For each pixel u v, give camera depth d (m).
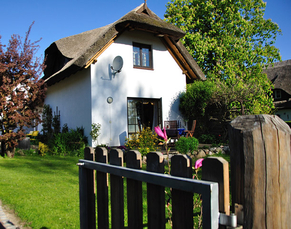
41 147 8.75
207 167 0.99
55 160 7.64
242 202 0.90
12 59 7.53
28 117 7.83
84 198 2.04
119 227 1.60
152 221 1.33
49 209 3.42
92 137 8.95
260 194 0.88
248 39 17.84
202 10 17.42
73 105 10.66
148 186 1.36
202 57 16.41
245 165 0.90
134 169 1.41
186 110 10.93
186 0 17.84
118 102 9.70
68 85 11.18
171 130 9.17
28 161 7.38
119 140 9.58
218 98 10.23
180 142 8.12
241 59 16.98
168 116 10.94
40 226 2.90
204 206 0.93
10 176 5.33
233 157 0.94
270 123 0.90
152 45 10.83
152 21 9.92
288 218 0.90
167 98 11.02
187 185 1.02
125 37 10.06
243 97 10.05
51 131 12.74
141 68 10.43
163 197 1.27
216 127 10.58
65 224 2.95
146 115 10.59
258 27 18.38
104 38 9.14
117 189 1.62
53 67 13.67
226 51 16.73
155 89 10.73
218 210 0.93
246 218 0.89
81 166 2.07
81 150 8.65
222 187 0.93
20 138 7.91
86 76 9.58
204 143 10.42
